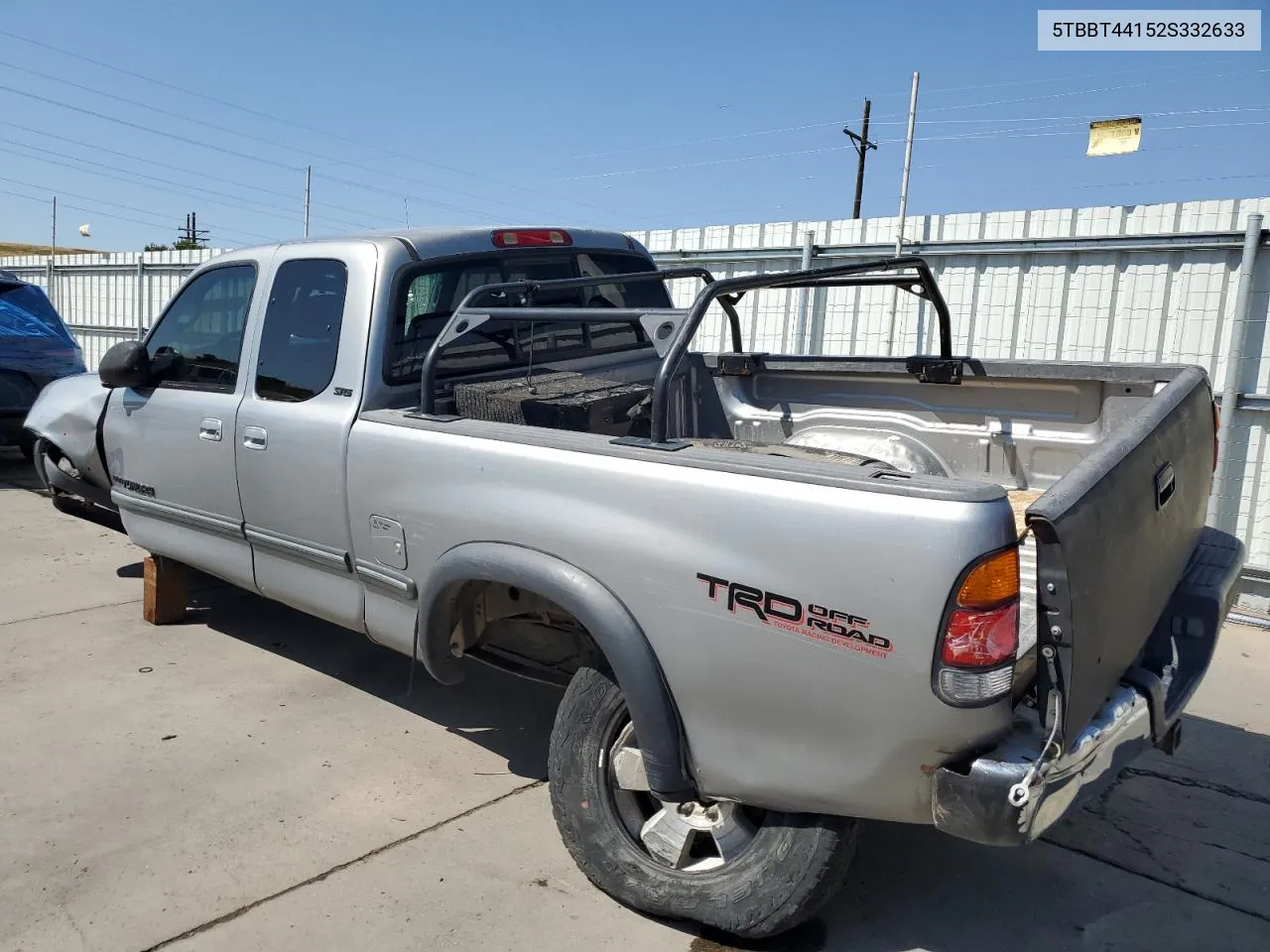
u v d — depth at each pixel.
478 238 3.90
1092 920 2.87
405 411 3.35
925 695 2.11
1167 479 2.60
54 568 6.19
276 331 3.88
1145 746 2.51
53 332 8.94
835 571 2.19
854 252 7.03
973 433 3.84
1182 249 5.78
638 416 3.64
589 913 2.84
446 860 3.11
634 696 2.53
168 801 3.43
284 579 3.91
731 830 2.63
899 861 3.17
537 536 2.74
